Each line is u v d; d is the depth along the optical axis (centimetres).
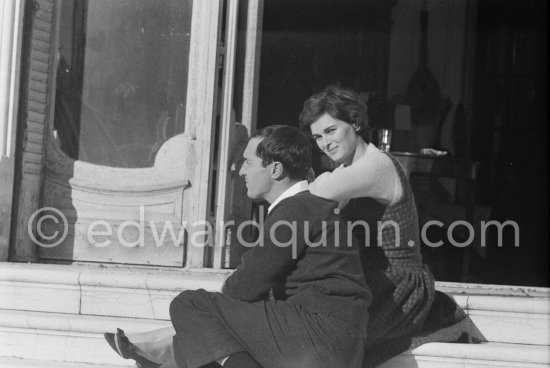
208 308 733
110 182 1143
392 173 793
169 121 1150
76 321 883
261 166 774
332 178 775
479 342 863
